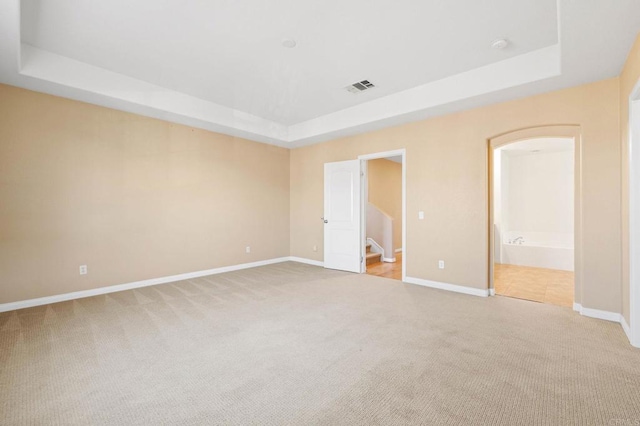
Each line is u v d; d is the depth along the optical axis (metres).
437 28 2.74
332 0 2.37
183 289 4.23
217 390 1.89
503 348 2.45
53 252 3.60
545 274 5.32
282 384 1.96
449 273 4.22
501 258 6.36
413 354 2.36
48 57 3.18
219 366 2.18
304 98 4.48
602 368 2.14
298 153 6.41
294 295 3.96
